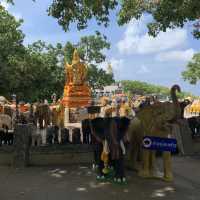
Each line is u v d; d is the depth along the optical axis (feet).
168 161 38.22
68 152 46.03
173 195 33.14
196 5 51.19
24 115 66.33
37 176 39.70
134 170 41.91
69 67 90.68
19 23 140.15
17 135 44.04
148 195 33.09
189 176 39.93
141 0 61.31
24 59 140.05
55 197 32.30
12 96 145.07
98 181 37.65
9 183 36.88
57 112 77.36
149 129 38.88
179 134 50.96
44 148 45.52
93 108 48.39
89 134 48.06
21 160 43.88
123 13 62.03
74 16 49.78
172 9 55.42
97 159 39.22
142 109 40.19
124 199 31.89
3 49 136.26
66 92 89.61
